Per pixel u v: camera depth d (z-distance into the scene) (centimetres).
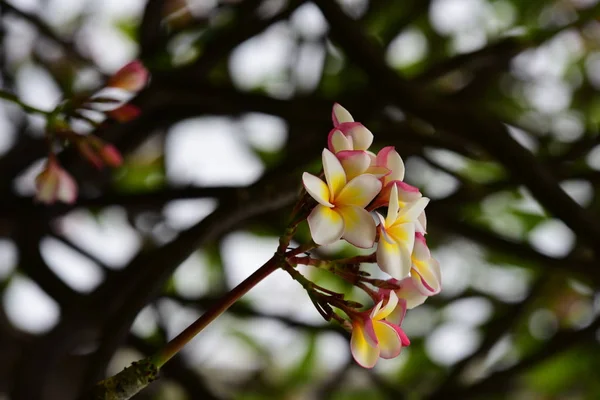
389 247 153
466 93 383
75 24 375
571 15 377
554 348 338
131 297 205
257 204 216
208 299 359
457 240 413
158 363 151
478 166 369
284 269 154
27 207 276
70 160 257
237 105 261
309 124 259
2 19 340
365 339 155
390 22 347
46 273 312
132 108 190
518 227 362
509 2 372
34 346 269
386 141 261
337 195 155
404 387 413
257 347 416
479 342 387
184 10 328
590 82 422
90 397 150
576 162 368
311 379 420
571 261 259
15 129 342
